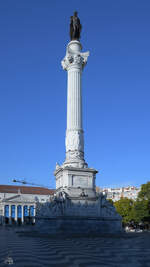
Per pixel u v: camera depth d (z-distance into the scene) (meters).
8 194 113.69
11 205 110.31
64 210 37.84
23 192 114.62
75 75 45.41
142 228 83.44
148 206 70.94
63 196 38.47
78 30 49.38
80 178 40.84
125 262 14.89
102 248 20.59
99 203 39.62
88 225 37.44
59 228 36.12
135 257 16.80
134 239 29.66
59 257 15.96
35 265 13.16
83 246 21.48
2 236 31.05
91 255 17.03
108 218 38.72
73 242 24.42
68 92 45.44
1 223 106.06
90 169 41.47
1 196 112.38
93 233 35.53
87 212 38.78
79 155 42.59
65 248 19.98
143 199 71.94
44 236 30.45
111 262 14.78
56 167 44.94
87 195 39.66
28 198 113.31
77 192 39.88
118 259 15.88
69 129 43.59
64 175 40.72
